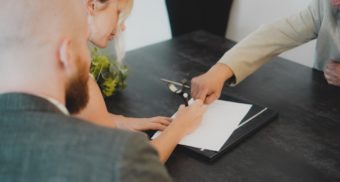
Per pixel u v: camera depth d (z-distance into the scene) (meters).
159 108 1.30
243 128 1.16
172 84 1.44
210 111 1.24
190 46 1.77
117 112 1.28
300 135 1.16
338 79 1.43
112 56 1.51
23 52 0.57
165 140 1.06
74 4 0.63
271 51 1.45
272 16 2.40
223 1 2.46
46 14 0.58
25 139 0.53
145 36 2.42
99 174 0.50
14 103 0.56
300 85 1.44
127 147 0.53
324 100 1.34
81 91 0.65
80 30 0.63
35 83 0.58
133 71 1.54
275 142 1.13
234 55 1.41
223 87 1.42
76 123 0.56
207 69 1.56
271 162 1.05
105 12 1.05
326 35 1.45
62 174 0.50
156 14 2.44
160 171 0.56
